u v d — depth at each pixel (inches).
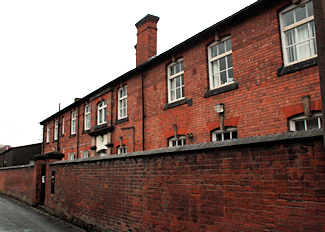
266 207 148.2
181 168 204.1
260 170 153.3
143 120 504.1
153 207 227.1
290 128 294.8
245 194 159.3
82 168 354.6
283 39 313.6
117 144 577.0
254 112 326.0
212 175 179.9
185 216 196.4
